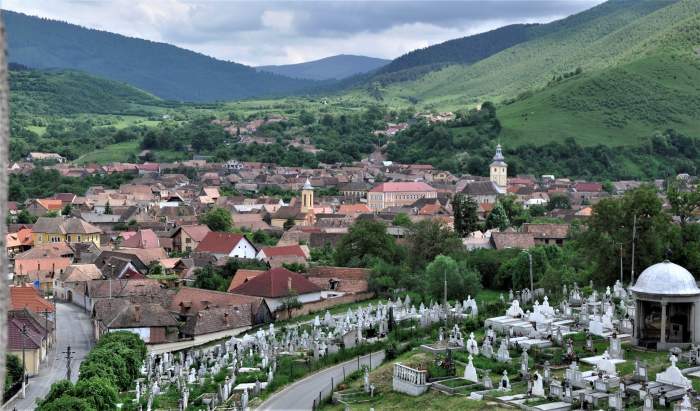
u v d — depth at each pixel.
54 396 87.56
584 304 115.94
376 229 194.25
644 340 90.94
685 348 87.94
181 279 197.38
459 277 145.25
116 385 102.38
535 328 103.94
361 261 188.88
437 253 183.12
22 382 109.94
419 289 153.12
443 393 83.94
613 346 87.69
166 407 94.00
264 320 149.75
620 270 141.25
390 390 89.88
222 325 142.12
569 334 100.31
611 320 102.81
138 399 97.25
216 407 91.12
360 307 152.12
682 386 75.19
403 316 128.88
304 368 105.81
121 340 120.69
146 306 138.62
